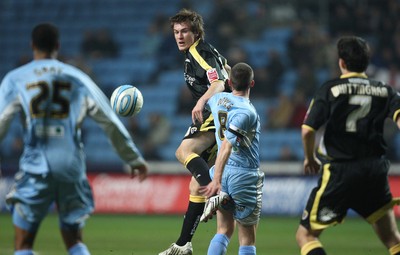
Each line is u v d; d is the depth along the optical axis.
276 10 75.56
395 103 21.67
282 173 57.59
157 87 75.81
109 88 74.62
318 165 22.12
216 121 24.12
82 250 20.14
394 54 67.69
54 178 19.95
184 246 26.42
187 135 26.77
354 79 21.92
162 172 59.72
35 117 20.09
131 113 24.66
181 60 77.56
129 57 79.12
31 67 20.47
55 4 86.06
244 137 23.11
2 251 34.19
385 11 70.00
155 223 51.00
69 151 20.20
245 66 24.09
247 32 75.19
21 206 20.05
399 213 54.62
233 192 23.81
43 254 33.31
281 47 74.06
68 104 20.33
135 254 33.19
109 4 84.81
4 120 20.03
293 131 66.06
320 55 69.81
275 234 44.12
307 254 21.41
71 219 20.17
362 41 22.31
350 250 35.94
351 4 71.19
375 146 21.70
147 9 83.56
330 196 21.53
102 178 60.75
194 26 26.83
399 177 55.50
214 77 25.78
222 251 24.39
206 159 27.28
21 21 85.81
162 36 78.69
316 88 66.94
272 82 69.56
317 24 71.69
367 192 21.61
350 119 21.56
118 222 51.78
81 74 20.78
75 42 82.88
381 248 36.91
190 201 26.59
